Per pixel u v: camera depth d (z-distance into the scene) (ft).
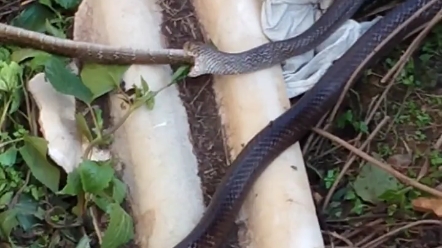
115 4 5.05
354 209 4.62
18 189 4.75
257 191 4.56
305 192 4.51
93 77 4.87
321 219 4.63
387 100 4.88
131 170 4.76
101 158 4.80
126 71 4.89
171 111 4.83
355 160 4.74
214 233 4.47
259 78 4.76
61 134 4.80
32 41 4.95
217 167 4.76
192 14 5.12
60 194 4.68
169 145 4.73
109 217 4.56
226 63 4.76
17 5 5.29
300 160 4.62
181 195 4.62
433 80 4.89
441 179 4.63
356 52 4.78
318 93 4.69
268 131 4.58
